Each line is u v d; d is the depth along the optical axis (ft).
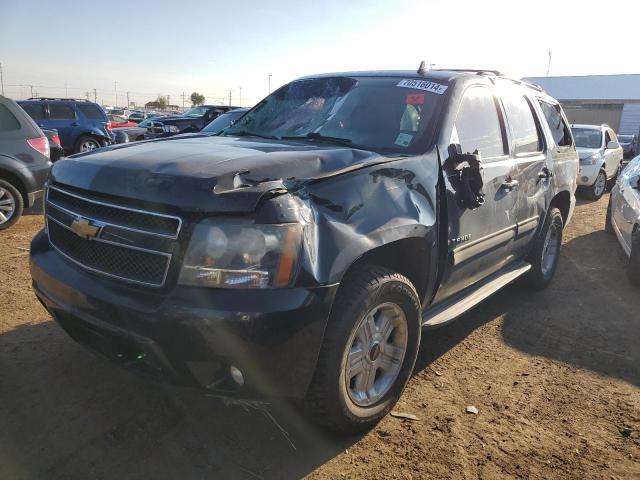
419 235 10.03
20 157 24.82
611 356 13.58
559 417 10.75
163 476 8.61
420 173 10.55
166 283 7.95
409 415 10.58
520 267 15.74
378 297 9.23
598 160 40.55
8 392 10.70
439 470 9.02
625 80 166.40
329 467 9.00
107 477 8.51
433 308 12.01
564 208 19.04
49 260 9.70
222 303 7.65
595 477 9.01
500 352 13.65
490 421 10.51
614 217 23.97
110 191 8.50
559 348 13.99
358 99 12.89
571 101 172.35
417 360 13.01
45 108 54.24
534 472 9.09
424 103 12.18
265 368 7.87
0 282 16.84
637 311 16.84
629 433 10.27
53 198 9.98
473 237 12.17
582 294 18.38
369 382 9.80
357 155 10.00
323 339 8.52
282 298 7.77
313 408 8.90
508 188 13.61
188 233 7.82
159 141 11.71
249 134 13.28
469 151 12.39
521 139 15.08
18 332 13.32
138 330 7.95
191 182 7.95
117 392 10.86
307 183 8.61
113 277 8.51
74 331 9.50
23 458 8.85
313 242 8.16
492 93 14.08
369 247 8.79
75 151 55.67
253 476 8.71
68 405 10.36
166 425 9.89
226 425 9.98
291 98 14.12
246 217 7.80
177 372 8.11
